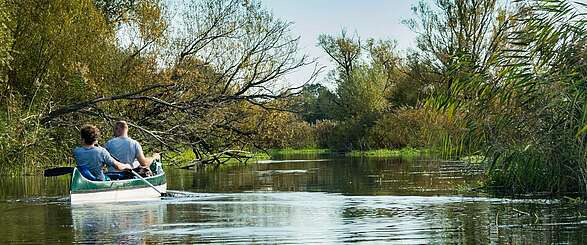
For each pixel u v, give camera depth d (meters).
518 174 13.66
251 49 26.28
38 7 22.47
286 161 33.62
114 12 28.70
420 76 45.41
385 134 46.06
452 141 14.32
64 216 11.14
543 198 13.02
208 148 25.25
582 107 11.84
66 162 23.16
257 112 25.86
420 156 37.12
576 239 8.48
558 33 11.95
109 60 24.17
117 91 24.41
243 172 23.52
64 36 22.50
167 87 24.33
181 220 10.47
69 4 22.81
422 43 43.47
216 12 26.27
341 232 9.11
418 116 40.22
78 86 22.83
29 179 20.38
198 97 24.03
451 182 17.06
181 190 16.16
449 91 13.88
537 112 12.41
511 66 12.46
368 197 13.71
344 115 60.84
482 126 13.65
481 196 13.55
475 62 13.42
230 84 26.38
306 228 9.48
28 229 9.67
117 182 13.57
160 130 24.27
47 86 21.66
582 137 11.97
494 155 13.59
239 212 11.45
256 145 26.23
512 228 9.41
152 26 25.53
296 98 26.42
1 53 19.09
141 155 14.83
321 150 54.75
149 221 10.40
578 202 12.26
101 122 22.59
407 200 13.02
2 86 21.50
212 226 9.77
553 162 13.09
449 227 9.51
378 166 26.20
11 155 20.72
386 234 8.93
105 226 9.89
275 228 9.50
